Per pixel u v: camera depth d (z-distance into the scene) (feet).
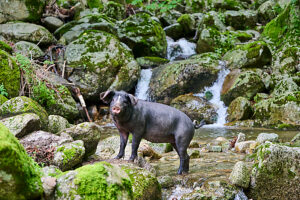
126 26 48.44
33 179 7.06
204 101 40.27
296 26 47.47
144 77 45.01
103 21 47.03
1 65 24.25
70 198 7.29
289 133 29.32
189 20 58.18
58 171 9.82
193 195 12.11
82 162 14.96
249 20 58.49
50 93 27.81
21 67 25.77
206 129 33.99
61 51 40.52
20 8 41.93
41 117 17.66
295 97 33.73
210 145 24.98
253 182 12.53
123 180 8.06
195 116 38.60
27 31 39.29
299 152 12.32
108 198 7.45
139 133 14.16
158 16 61.77
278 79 39.91
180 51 53.47
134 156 14.40
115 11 55.83
